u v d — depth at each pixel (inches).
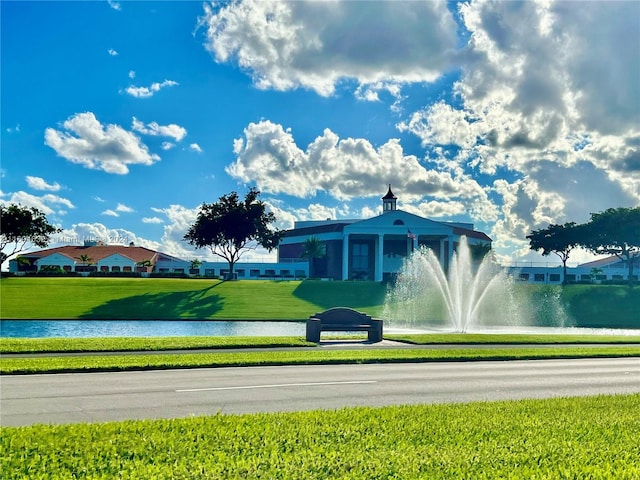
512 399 456.8
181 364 640.4
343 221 4256.9
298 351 802.8
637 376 624.4
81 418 371.6
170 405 419.2
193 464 243.9
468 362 748.0
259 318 1977.1
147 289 2583.7
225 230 3250.5
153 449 267.9
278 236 3373.5
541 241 3629.4
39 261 3946.9
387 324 1740.9
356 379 566.6
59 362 639.1
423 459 256.2
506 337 1086.4
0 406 411.8
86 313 2060.8
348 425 323.9
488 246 3508.9
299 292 2600.9
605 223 3152.1
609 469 241.9
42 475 227.8
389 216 3442.4
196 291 2568.9
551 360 789.9
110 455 257.6
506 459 258.5
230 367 653.9
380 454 264.1
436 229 3454.7
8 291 2461.9
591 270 4003.4
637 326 1987.0
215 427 314.5
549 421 343.9
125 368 616.4
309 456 258.5
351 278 3757.4
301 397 458.9
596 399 434.0
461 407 391.2
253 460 250.2
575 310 2338.8
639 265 4281.5
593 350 896.9
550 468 244.5
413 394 481.1
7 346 779.4
